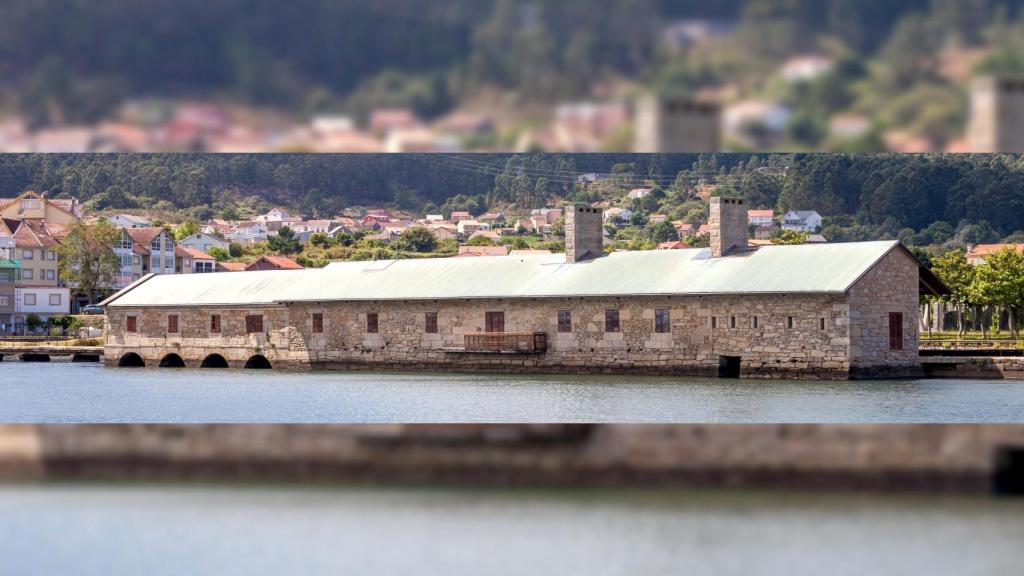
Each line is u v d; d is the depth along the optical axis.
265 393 61.66
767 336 67.62
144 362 93.75
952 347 88.62
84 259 158.50
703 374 69.81
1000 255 109.50
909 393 56.19
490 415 47.38
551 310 75.94
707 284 70.19
